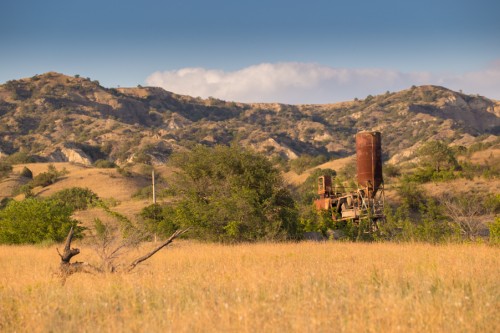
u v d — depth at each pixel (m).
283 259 42.66
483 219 111.06
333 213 109.88
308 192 163.50
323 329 17.67
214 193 89.19
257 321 18.55
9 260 53.97
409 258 40.09
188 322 18.80
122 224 91.44
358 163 108.38
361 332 17.50
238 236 82.62
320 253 48.31
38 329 19.53
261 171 90.69
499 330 17.67
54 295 25.72
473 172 177.38
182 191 92.00
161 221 90.56
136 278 30.47
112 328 19.19
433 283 25.48
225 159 91.38
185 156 94.56
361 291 24.11
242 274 31.14
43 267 42.66
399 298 21.42
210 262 42.25
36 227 99.12
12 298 25.70
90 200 196.62
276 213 89.00
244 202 82.50
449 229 76.00
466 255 40.91
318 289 24.59
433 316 18.50
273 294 23.31
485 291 23.00
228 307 20.62
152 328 18.62
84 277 33.22
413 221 126.12
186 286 26.83
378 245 61.47
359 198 106.75
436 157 194.88
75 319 20.78
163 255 50.09
